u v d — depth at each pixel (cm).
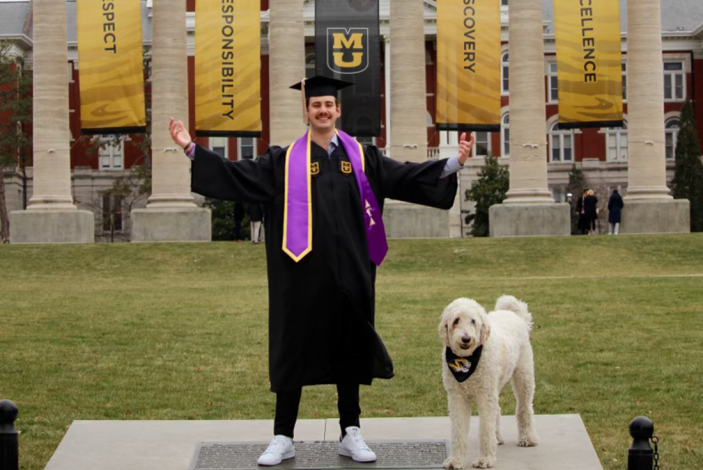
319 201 1027
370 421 1249
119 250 3925
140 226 4550
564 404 1502
